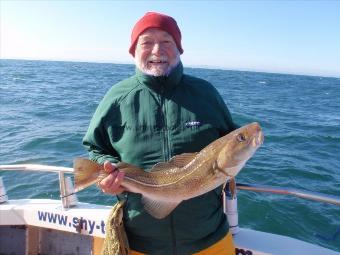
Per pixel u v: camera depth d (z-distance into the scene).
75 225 3.94
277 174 9.95
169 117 2.77
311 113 26.25
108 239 2.81
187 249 2.74
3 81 45.47
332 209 7.44
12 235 4.34
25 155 11.29
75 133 14.38
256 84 67.69
